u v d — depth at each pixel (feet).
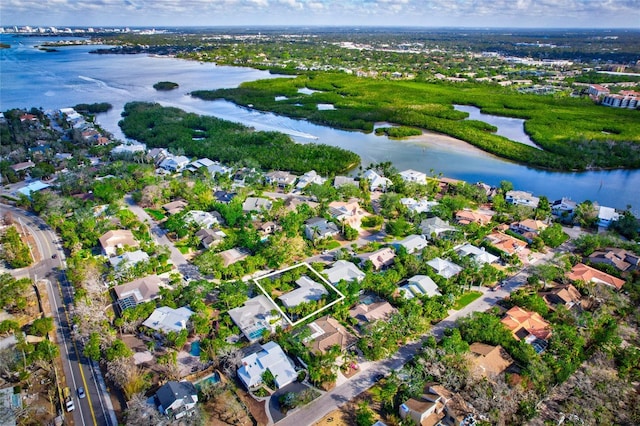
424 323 289.94
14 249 368.89
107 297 322.55
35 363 256.52
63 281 345.92
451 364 249.14
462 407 224.94
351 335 286.05
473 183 582.76
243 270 351.67
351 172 622.13
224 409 231.30
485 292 339.36
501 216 453.58
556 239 407.85
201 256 355.77
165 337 280.92
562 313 300.20
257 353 264.11
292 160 619.26
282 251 368.07
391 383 240.12
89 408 232.73
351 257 371.56
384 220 459.32
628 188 574.97
